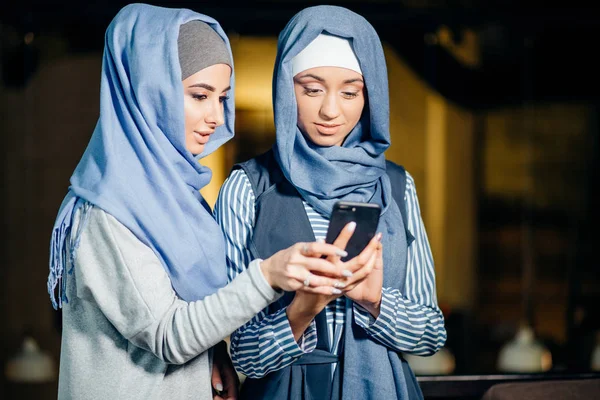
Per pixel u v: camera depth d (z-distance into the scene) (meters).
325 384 1.63
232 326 1.45
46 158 4.21
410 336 1.64
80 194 1.50
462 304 4.33
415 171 4.20
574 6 3.64
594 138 4.21
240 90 3.95
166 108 1.55
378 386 1.62
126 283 1.47
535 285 4.33
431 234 4.24
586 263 4.34
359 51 1.62
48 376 3.83
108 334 1.52
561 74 4.01
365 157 1.70
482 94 4.05
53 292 1.54
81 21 3.76
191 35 1.58
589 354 3.91
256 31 3.58
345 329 1.65
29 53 3.99
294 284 1.41
